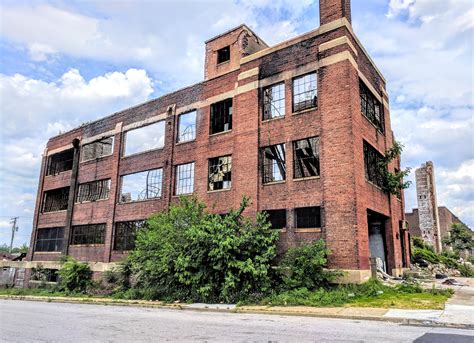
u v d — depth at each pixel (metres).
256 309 13.39
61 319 11.96
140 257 20.05
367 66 20.97
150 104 27.95
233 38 24.23
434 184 45.25
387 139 22.89
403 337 7.89
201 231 16.81
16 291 29.14
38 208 35.47
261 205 19.52
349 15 19.31
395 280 18.61
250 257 16.77
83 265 27.14
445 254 39.94
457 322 9.47
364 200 17.39
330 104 17.95
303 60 19.50
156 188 25.95
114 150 29.61
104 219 28.70
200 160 23.41
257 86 21.09
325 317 11.55
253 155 20.36
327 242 16.70
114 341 7.77
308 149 19.11
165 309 15.37
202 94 24.55
